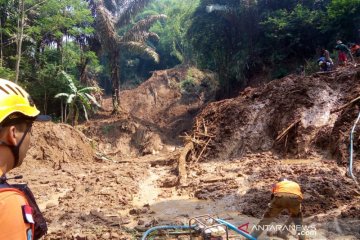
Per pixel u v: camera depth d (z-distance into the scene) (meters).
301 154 12.53
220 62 30.95
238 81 30.27
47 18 24.31
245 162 12.88
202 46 30.95
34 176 13.04
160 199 9.62
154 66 54.81
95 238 6.34
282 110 14.44
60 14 24.98
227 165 12.84
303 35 26.50
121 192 10.12
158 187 11.09
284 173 10.34
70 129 18.25
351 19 22.86
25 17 23.67
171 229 6.40
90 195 9.85
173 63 53.97
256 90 16.62
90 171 13.80
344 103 13.26
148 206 8.76
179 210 8.43
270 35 26.80
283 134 13.41
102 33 28.08
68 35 27.52
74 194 10.00
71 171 13.94
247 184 9.99
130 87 52.53
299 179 9.18
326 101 13.68
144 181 11.88
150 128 29.78
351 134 10.91
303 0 28.12
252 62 28.97
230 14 28.66
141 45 28.52
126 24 29.05
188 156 14.84
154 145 27.66
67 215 7.99
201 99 37.31
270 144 14.25
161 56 53.91
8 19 23.75
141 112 37.50
